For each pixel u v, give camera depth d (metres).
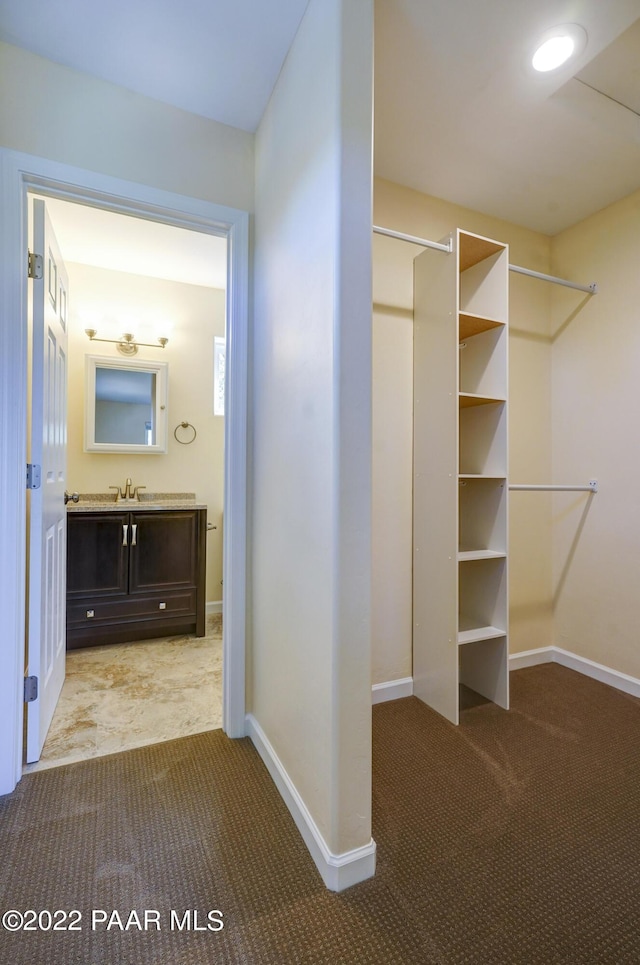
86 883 1.15
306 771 1.31
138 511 2.75
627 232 2.29
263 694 1.70
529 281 2.58
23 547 1.55
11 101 1.49
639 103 1.69
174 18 1.37
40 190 1.57
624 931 1.05
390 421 2.19
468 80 1.58
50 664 1.88
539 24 1.37
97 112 1.59
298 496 1.38
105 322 3.12
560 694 2.24
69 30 1.42
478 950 1.00
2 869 1.19
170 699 2.12
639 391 2.24
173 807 1.42
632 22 1.35
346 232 1.14
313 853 1.23
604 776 1.62
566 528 2.59
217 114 1.75
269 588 1.63
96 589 2.67
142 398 3.20
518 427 2.55
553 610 2.66
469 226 2.38
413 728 1.93
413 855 1.26
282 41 1.44
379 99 1.67
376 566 2.16
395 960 0.98
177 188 1.71
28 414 1.61
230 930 1.04
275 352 1.59
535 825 1.37
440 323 2.06
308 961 0.97
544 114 1.75
